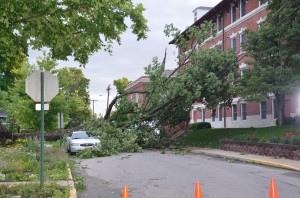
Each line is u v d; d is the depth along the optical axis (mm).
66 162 16562
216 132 32125
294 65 24781
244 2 37500
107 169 16016
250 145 21297
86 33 8664
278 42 25422
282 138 19531
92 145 24500
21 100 34438
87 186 11859
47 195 9117
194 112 51312
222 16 41875
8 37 8570
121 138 25375
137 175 14055
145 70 26750
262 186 11297
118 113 28438
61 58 9453
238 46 37812
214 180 12562
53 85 9320
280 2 24516
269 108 33031
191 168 15883
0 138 35500
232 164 17438
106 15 8281
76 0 7641
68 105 37281
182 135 29406
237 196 9836
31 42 9398
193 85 25875
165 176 13656
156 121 28328
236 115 39250
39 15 8008
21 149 21625
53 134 40312
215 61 26500
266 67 25500
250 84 24547
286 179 12648
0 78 25938
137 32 8969
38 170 13688
